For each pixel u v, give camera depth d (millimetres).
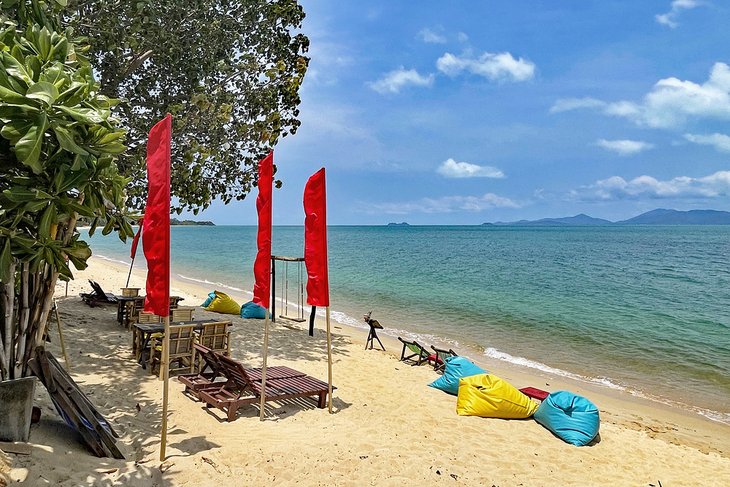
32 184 4383
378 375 10438
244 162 12836
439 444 6832
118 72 10805
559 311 21625
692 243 98062
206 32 11383
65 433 5340
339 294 25156
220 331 9781
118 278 25406
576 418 7754
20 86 4113
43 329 5145
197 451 5664
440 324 18234
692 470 7004
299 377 8289
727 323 19844
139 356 9234
